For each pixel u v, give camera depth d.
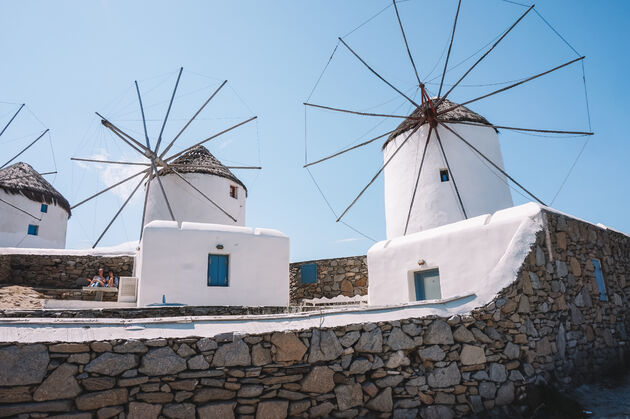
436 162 15.28
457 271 9.76
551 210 9.12
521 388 7.24
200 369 5.66
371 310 7.03
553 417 6.94
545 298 8.23
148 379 5.41
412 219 15.25
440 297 10.19
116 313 9.54
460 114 15.68
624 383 8.62
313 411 6.04
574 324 8.68
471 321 7.30
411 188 15.61
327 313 6.75
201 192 17.98
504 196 15.34
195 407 5.51
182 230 11.53
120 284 11.91
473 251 9.56
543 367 7.71
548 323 8.12
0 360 4.86
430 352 6.92
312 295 17.72
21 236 21.47
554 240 8.84
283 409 5.88
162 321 5.85
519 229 8.60
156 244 11.16
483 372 7.08
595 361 8.88
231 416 5.62
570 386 8.03
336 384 6.29
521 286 7.90
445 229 10.43
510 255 8.15
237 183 20.38
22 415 4.79
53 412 4.93
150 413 5.30
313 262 18.05
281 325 6.34
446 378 6.84
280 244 12.62
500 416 6.88
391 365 6.66
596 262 10.07
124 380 5.30
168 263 11.15
